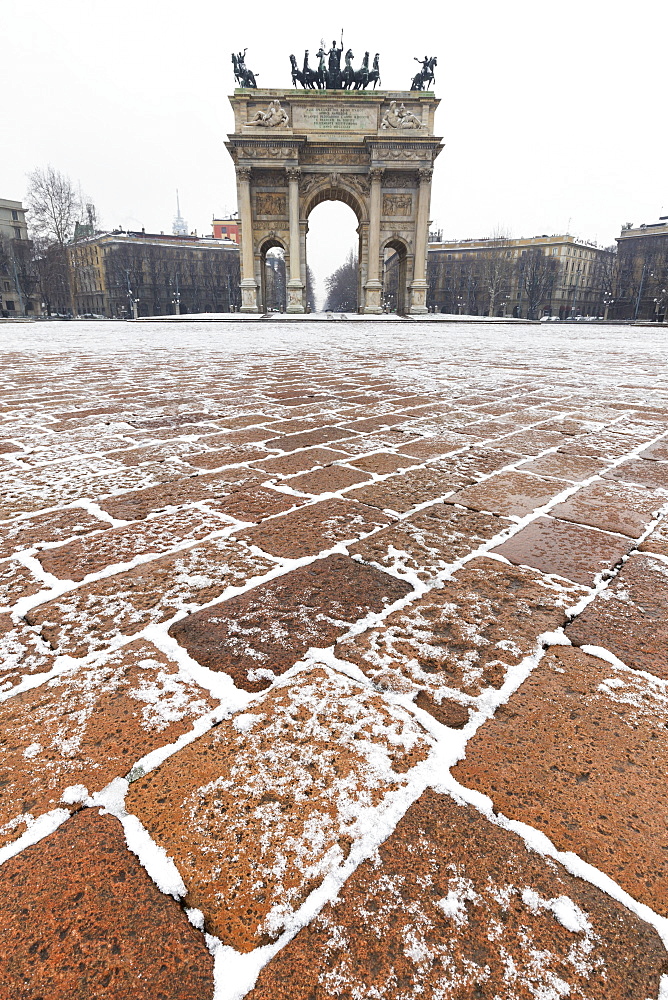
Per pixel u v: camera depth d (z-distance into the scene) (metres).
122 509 2.92
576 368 10.30
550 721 1.48
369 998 0.88
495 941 0.97
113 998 0.89
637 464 3.86
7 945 0.97
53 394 6.66
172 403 6.07
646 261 85.06
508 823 1.19
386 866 1.09
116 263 87.81
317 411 5.66
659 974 0.93
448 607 2.00
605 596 2.09
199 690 1.57
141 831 1.17
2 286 83.19
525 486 3.36
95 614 1.94
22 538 2.56
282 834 1.16
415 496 3.15
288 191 42.28
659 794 1.27
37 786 1.27
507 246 98.69
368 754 1.36
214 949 0.96
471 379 8.35
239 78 41.28
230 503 3.01
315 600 2.04
